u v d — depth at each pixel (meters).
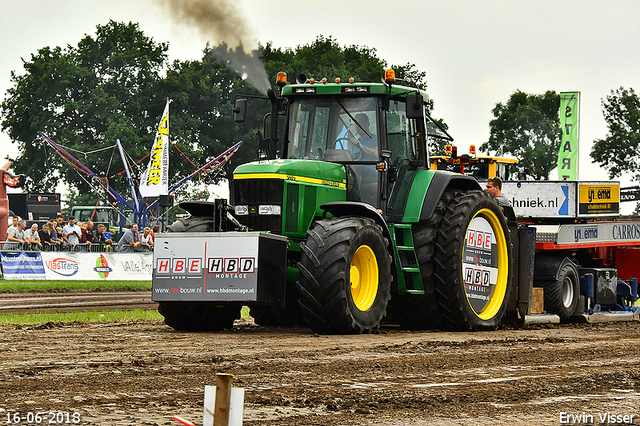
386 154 19.30
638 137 93.12
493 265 21.52
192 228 18.34
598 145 94.81
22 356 13.19
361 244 17.56
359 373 11.84
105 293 37.00
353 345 15.43
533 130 119.50
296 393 10.05
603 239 27.14
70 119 107.25
